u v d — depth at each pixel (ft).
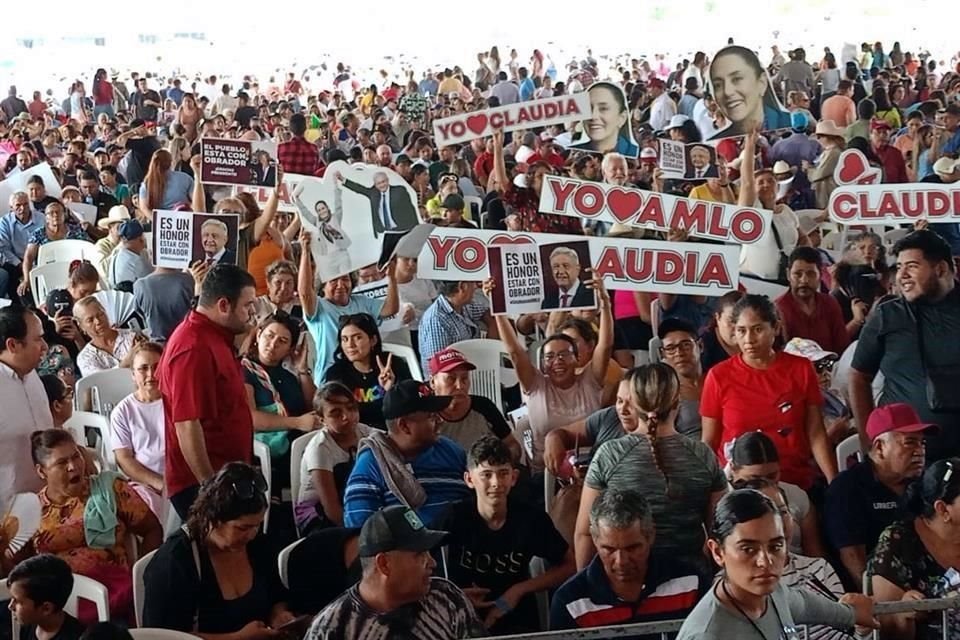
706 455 16.31
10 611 15.79
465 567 17.08
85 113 103.91
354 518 17.90
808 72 83.51
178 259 28.76
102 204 48.67
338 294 28.25
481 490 16.81
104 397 25.75
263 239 32.65
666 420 16.31
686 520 16.15
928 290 18.60
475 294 29.32
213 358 17.94
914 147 53.11
